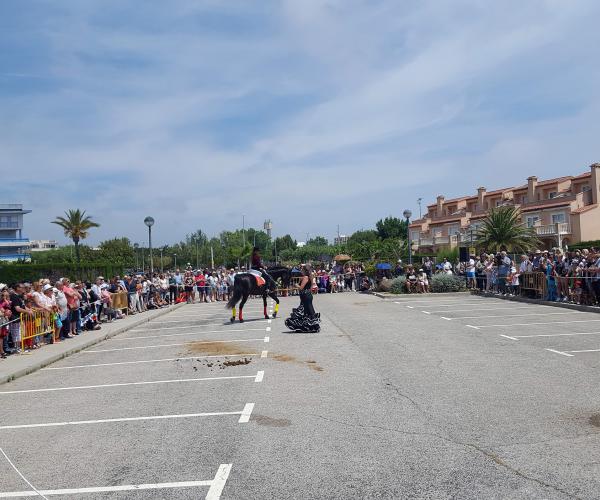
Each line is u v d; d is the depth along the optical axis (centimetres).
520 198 6425
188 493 509
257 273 2005
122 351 1476
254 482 526
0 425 793
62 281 1728
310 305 1603
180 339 1625
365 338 1430
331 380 953
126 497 509
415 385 894
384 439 635
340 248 8369
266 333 1622
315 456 588
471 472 530
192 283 3372
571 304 1970
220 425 718
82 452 646
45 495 525
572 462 546
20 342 1414
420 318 1847
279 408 786
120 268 5169
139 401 880
